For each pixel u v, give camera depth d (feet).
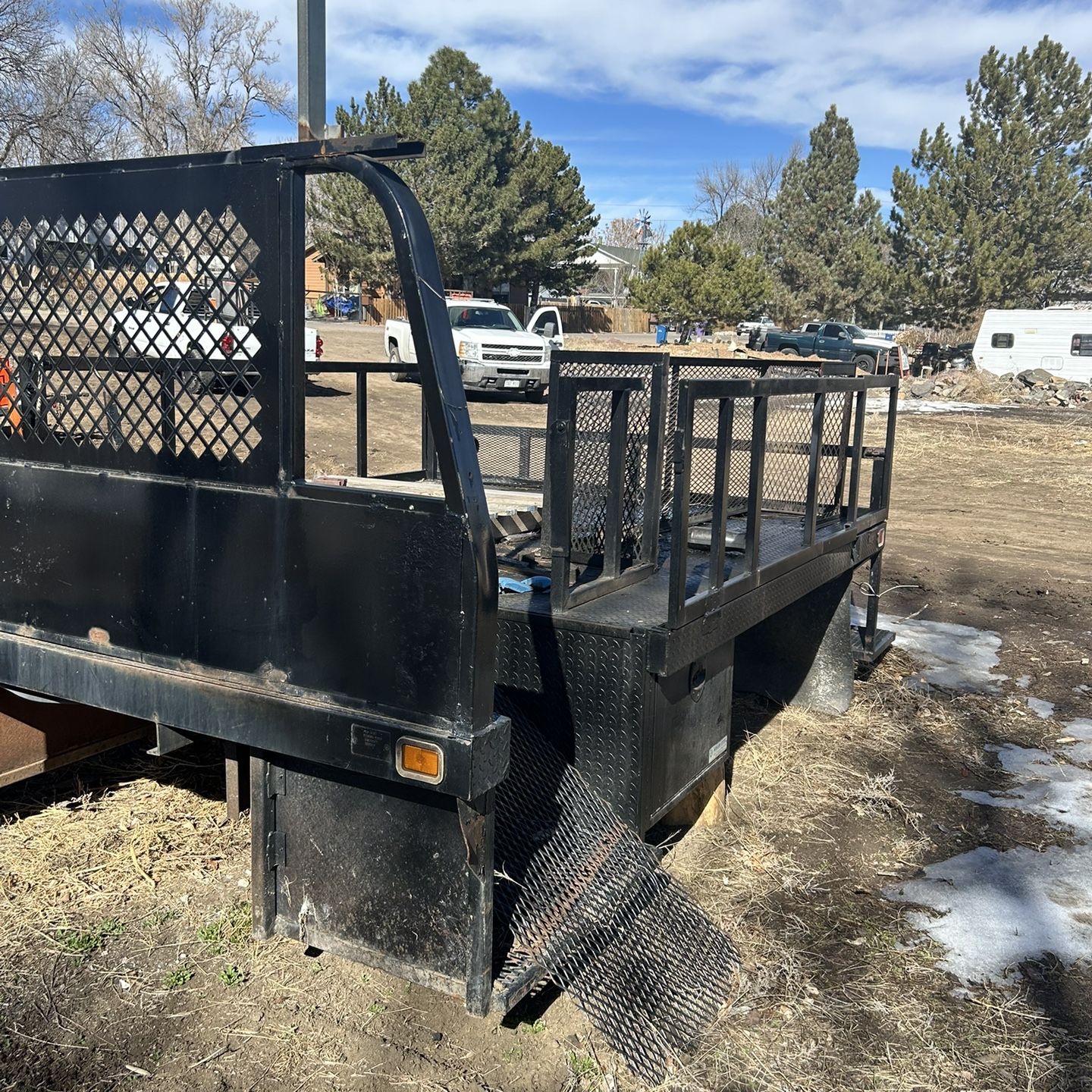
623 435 11.11
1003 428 62.18
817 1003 9.59
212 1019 8.84
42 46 124.06
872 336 108.68
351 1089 8.14
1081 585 27.68
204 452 7.96
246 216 7.48
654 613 10.40
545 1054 8.68
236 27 158.40
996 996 9.84
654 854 10.09
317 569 7.60
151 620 8.43
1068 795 14.48
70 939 9.78
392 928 8.32
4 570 9.20
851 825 13.32
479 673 7.16
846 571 16.49
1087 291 121.60
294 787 8.66
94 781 12.89
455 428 7.02
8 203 8.63
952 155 111.75
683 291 118.01
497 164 121.49
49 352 8.62
